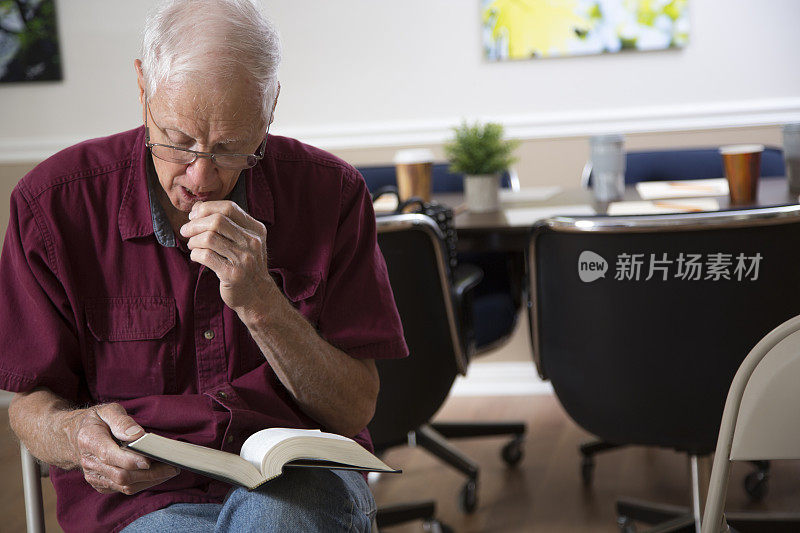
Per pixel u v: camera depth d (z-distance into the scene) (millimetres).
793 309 1643
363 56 3479
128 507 1154
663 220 1605
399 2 3436
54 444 1084
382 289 1321
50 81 3592
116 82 3582
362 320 1289
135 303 1195
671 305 1671
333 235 1275
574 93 3387
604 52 3334
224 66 1046
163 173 1113
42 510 1322
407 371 1952
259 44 1081
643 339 1710
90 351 1203
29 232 1172
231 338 1213
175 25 1059
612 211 2184
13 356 1161
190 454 994
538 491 2586
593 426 1832
